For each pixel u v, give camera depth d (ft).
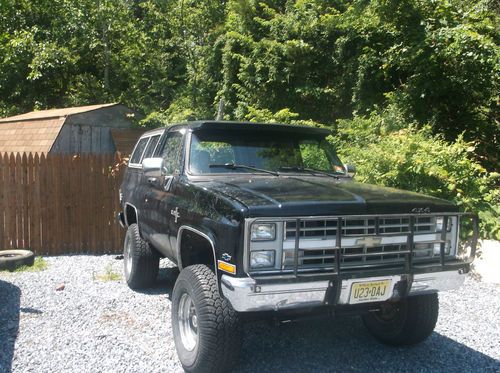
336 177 17.21
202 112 67.10
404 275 12.54
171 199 15.96
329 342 15.87
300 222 11.72
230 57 56.39
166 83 76.54
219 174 15.66
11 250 27.25
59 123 40.65
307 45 47.70
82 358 14.33
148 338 15.92
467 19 39.22
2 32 71.41
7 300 19.79
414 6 40.06
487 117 42.24
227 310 12.26
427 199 13.69
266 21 53.52
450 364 14.30
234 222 11.68
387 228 12.69
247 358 14.49
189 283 12.98
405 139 30.22
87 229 30.22
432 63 38.78
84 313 18.24
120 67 76.13
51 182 29.43
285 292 11.41
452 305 19.77
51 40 72.08
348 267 12.17
